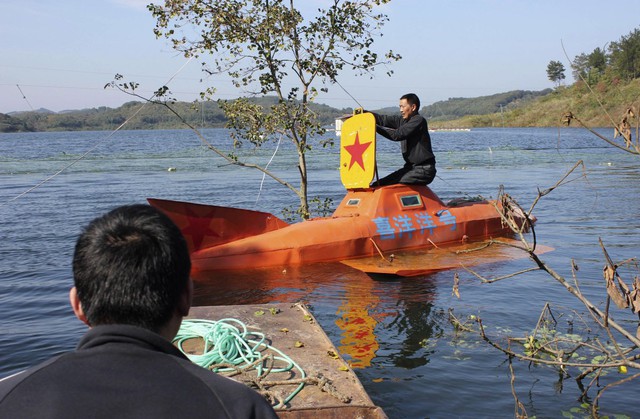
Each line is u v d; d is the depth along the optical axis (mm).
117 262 1767
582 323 6441
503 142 62531
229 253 8500
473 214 10234
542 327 6312
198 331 4684
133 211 1907
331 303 7145
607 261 3846
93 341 1698
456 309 6938
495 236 10469
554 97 148875
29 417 1539
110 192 19703
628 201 16031
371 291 7602
